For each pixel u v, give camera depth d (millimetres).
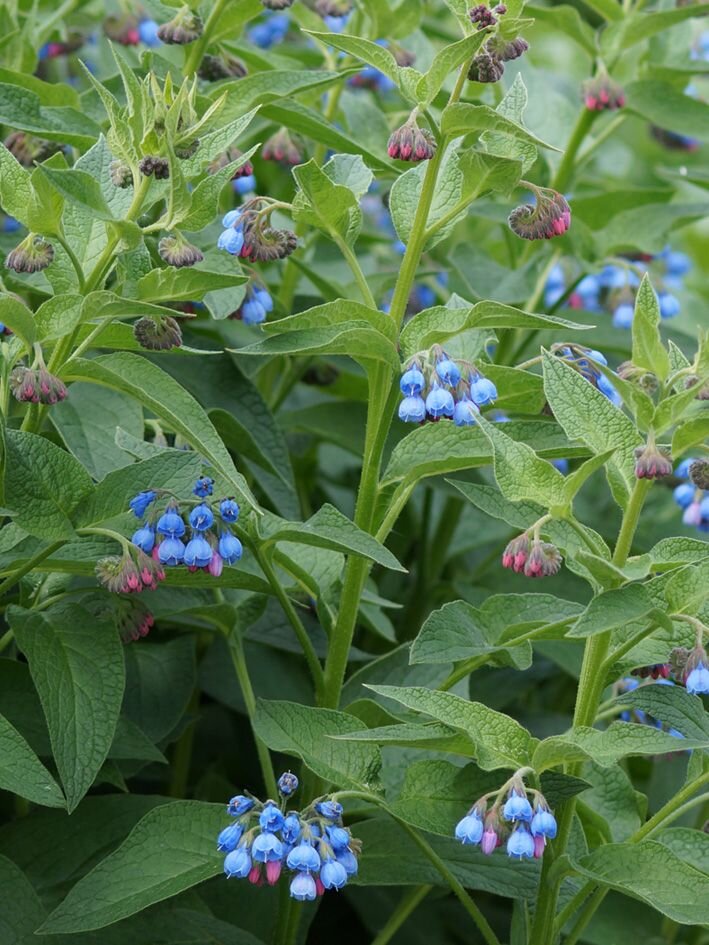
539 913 1739
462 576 2172
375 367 1762
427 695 1695
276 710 1744
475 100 2064
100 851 1803
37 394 1694
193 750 2064
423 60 2188
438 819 1729
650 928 1896
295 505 1945
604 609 1666
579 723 1730
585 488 2262
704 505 1898
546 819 1660
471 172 1741
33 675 1715
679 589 1688
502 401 1802
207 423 1719
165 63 1946
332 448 2283
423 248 1779
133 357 1731
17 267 1729
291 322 1738
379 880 1759
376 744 1741
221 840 1681
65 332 1721
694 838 1747
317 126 1915
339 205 1755
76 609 1747
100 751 1707
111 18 2092
